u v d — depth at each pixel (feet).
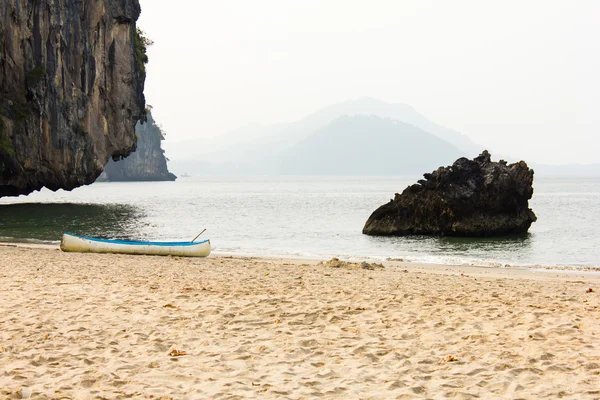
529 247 127.34
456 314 40.96
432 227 150.61
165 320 39.11
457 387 25.82
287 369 28.78
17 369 28.48
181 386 26.35
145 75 318.65
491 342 33.24
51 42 236.22
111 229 163.22
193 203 304.71
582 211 242.37
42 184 248.52
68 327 36.73
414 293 51.70
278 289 53.01
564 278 76.54
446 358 29.78
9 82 225.15
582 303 47.24
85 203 285.23
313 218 209.87
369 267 80.69
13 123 224.33
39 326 36.78
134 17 292.81
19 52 225.97
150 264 77.87
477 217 147.95
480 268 89.45
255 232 159.84
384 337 34.60
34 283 54.29
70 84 248.32
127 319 39.22
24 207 240.73
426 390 25.49
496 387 25.72
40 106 232.12
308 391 25.55
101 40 268.21
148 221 191.42
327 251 117.70
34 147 233.76
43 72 230.48
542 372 27.63
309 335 35.40
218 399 24.53
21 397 24.53
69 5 245.04
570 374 27.20
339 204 300.20
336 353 31.48
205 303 44.98
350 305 44.19
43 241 126.21
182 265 77.36
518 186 150.82
